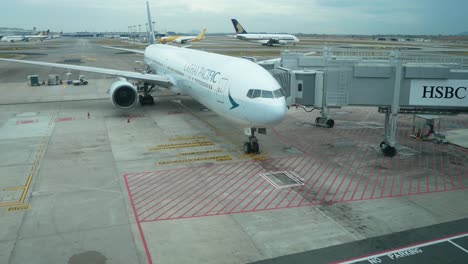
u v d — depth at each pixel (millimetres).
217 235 11867
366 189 15602
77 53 107000
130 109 32094
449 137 23672
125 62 78375
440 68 19844
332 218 13016
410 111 21438
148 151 20594
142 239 11602
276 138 23594
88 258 10555
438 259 10562
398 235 11836
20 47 136000
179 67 29984
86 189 15430
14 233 11875
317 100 21766
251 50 99562
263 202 14359
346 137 23859
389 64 21188
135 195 14922
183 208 13812
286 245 11281
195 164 18641
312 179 16766
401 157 19828
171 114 30141
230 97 19422
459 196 14859
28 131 24578
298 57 28766
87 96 38625
